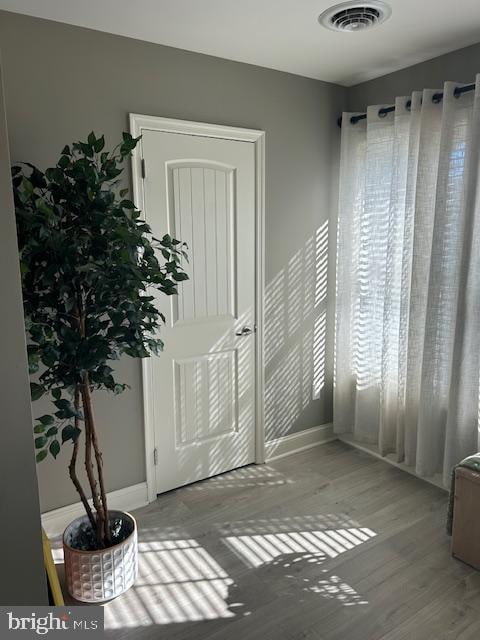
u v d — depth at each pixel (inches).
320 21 83.5
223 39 91.4
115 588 76.7
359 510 100.7
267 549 88.5
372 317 117.8
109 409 97.2
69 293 69.7
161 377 102.7
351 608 74.1
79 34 84.9
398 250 108.3
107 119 89.5
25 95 81.4
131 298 71.4
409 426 108.5
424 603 74.8
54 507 93.2
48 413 90.3
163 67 94.2
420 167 98.6
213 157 102.5
